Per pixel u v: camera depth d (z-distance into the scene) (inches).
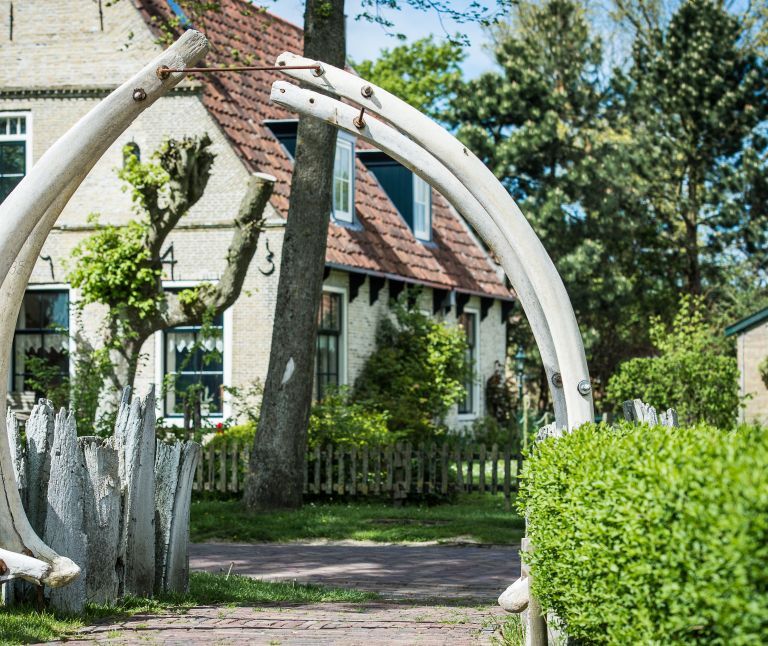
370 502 712.4
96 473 311.3
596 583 185.9
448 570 451.2
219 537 550.9
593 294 1379.2
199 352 803.4
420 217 1042.7
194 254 802.2
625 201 1419.8
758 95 1422.2
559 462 217.8
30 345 823.7
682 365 837.2
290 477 633.6
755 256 1443.2
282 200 807.7
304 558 485.1
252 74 910.4
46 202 295.0
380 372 896.9
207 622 301.0
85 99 829.8
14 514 288.4
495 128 1487.5
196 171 647.8
